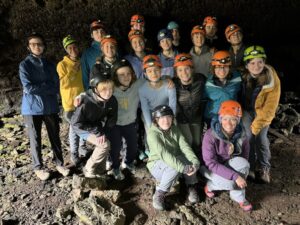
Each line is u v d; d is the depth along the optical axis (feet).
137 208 11.26
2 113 18.74
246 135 11.42
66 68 13.08
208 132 10.89
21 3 18.57
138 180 12.75
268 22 21.62
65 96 13.28
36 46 11.64
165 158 10.64
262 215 10.89
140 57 13.97
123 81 11.62
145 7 19.61
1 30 19.11
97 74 10.67
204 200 11.60
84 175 12.99
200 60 14.74
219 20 20.86
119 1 19.16
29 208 11.31
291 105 18.20
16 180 12.89
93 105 10.91
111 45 12.33
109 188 12.23
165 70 13.99
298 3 21.39
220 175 10.70
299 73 21.65
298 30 22.54
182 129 12.51
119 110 12.16
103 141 11.37
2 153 14.92
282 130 16.29
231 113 10.07
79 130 11.80
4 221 10.61
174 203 11.42
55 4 18.66
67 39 13.01
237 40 14.58
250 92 11.58
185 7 20.07
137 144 13.66
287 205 11.35
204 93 12.02
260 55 10.84
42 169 13.00
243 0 20.54
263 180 12.44
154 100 12.10
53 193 12.05
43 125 17.21
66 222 10.66
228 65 11.31
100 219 10.30
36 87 11.75
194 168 10.54
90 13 19.21
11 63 19.58
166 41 13.87
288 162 13.91
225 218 10.78
